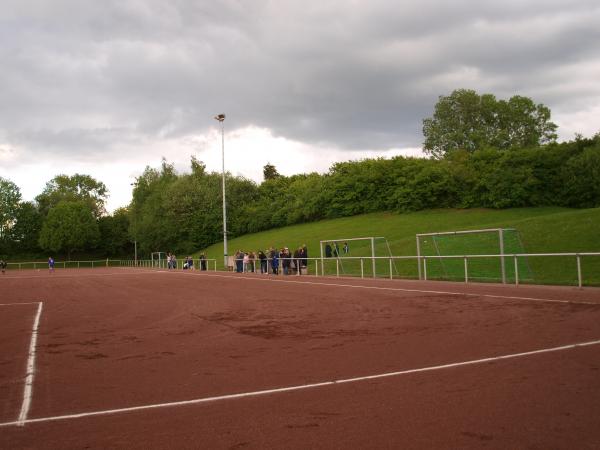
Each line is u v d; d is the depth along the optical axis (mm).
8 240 102750
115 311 15453
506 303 13945
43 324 13031
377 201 66750
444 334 9805
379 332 10320
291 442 4562
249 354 8570
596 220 29062
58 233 97188
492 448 4320
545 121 85562
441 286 20359
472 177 59938
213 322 12492
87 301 19000
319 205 71875
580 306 12625
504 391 5902
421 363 7465
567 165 55688
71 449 4523
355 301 16094
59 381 7086
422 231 52031
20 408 5816
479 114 85000
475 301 14742
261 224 77125
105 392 6434
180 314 14250
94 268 80438
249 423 5086
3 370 7883
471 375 6668
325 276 31094
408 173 64750
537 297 14938
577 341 8586
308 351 8664
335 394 6012
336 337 9922
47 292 24312
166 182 88812
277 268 36000
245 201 83938
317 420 5125
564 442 4398
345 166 72500
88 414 5520
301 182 82062
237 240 76125
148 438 4746
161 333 11078
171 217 80250
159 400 5996
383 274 28859
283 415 5305
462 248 25406
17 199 104250
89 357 8742
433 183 61344
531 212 54562
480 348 8352
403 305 14562
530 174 56344
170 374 7309
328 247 36219
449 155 69188
